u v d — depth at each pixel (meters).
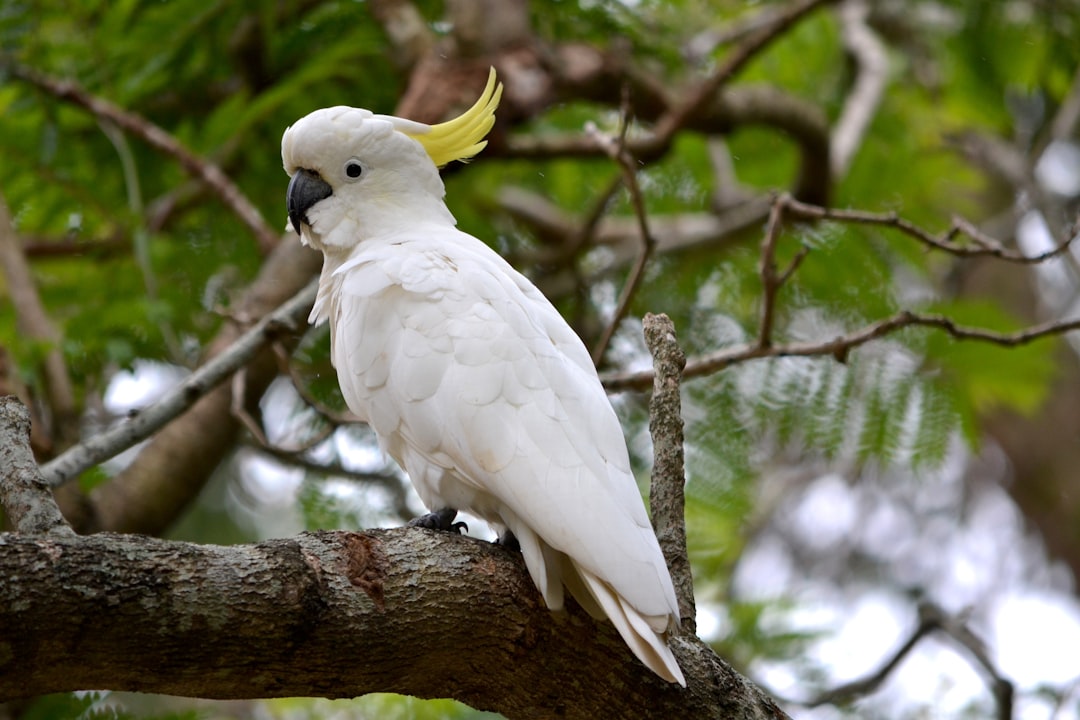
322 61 12.23
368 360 7.57
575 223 16.44
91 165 13.55
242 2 12.72
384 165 8.61
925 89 18.50
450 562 5.89
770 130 16.23
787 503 19.88
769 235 9.49
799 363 12.88
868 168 15.88
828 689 11.98
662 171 16.38
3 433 5.90
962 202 16.84
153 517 11.66
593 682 6.29
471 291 7.50
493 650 6.05
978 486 21.67
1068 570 21.45
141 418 8.79
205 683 5.28
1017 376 13.04
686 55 15.78
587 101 14.31
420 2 14.99
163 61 12.76
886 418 12.64
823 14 17.48
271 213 14.23
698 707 6.41
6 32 12.44
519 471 6.69
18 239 11.41
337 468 12.47
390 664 5.69
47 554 4.85
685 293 14.51
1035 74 16.45
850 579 19.69
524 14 13.63
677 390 7.14
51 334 10.85
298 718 11.89
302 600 5.34
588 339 14.23
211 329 13.32
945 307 13.35
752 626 12.70
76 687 5.09
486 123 8.93
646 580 6.18
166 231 13.89
